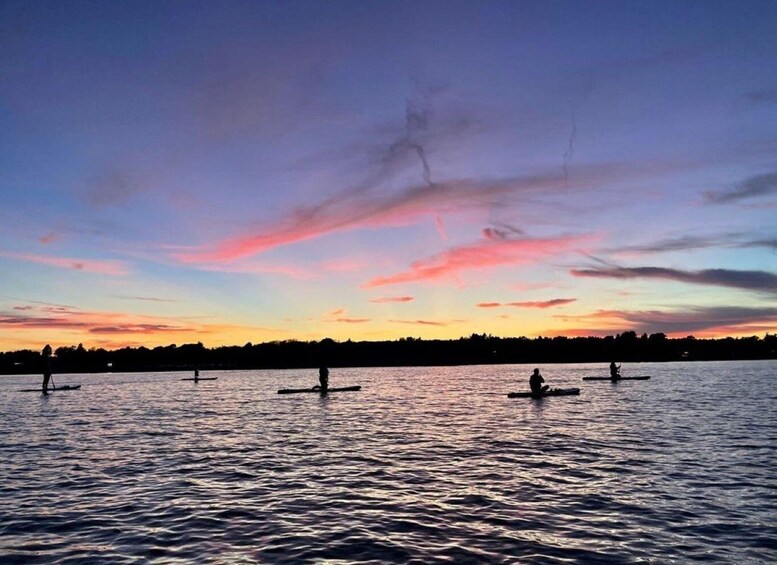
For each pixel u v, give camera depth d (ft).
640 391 174.40
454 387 226.38
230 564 30.60
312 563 30.60
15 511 42.11
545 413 112.27
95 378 422.82
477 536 34.99
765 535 34.58
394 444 74.18
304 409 130.21
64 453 69.51
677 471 53.78
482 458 62.54
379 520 38.78
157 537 35.53
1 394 206.18
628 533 35.19
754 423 91.04
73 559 31.78
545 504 42.45
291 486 49.70
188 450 70.69
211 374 498.28
